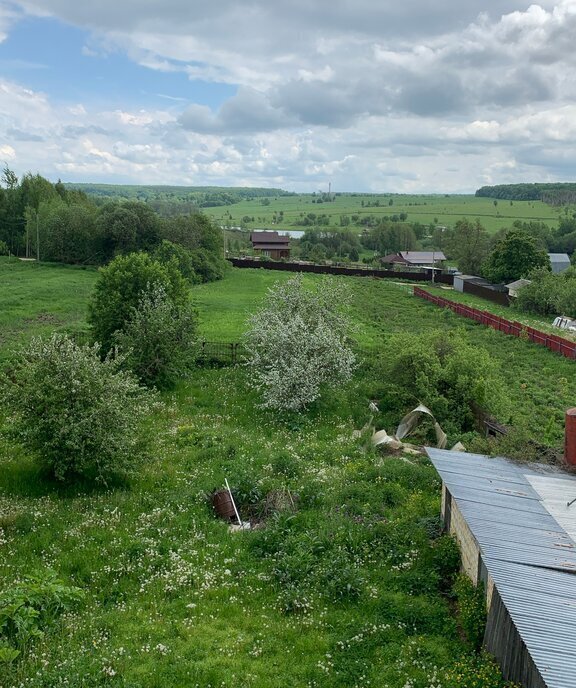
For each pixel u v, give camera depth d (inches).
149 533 675.4
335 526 692.1
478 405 1118.4
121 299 1393.9
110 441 768.3
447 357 1189.7
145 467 847.1
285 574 596.1
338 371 1197.7
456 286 3233.3
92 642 486.6
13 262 3486.7
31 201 4382.4
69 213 3550.7
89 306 1435.8
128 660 469.1
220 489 750.5
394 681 465.7
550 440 1069.8
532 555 488.7
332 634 521.0
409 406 1153.4
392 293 2972.4
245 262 3767.2
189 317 1338.6
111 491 776.9
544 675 348.5
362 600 569.6
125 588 574.9
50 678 438.6
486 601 520.1
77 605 539.5
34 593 527.2
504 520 547.2
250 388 1256.8
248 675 460.8
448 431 1064.2
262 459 874.8
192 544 657.0
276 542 658.2
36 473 808.3
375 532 684.7
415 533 680.4
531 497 613.6
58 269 3307.1
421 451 984.9
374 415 1143.0
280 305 1398.9
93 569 600.4
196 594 569.3
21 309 2092.8
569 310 2412.6
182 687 446.6
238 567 618.2
